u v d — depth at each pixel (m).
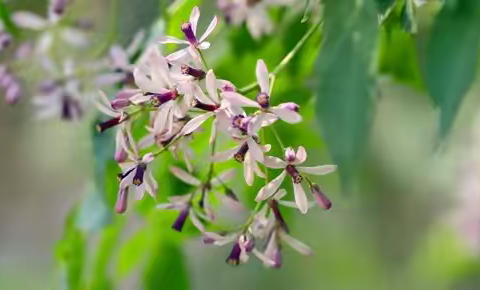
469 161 0.72
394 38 0.52
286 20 0.53
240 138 0.44
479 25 0.42
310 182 0.45
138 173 0.46
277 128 0.53
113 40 0.52
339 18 0.43
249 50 0.54
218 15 0.52
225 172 0.48
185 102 0.45
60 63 0.55
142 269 0.59
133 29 0.51
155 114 0.46
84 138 0.55
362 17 0.43
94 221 0.56
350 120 0.42
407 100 0.72
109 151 0.53
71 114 0.55
